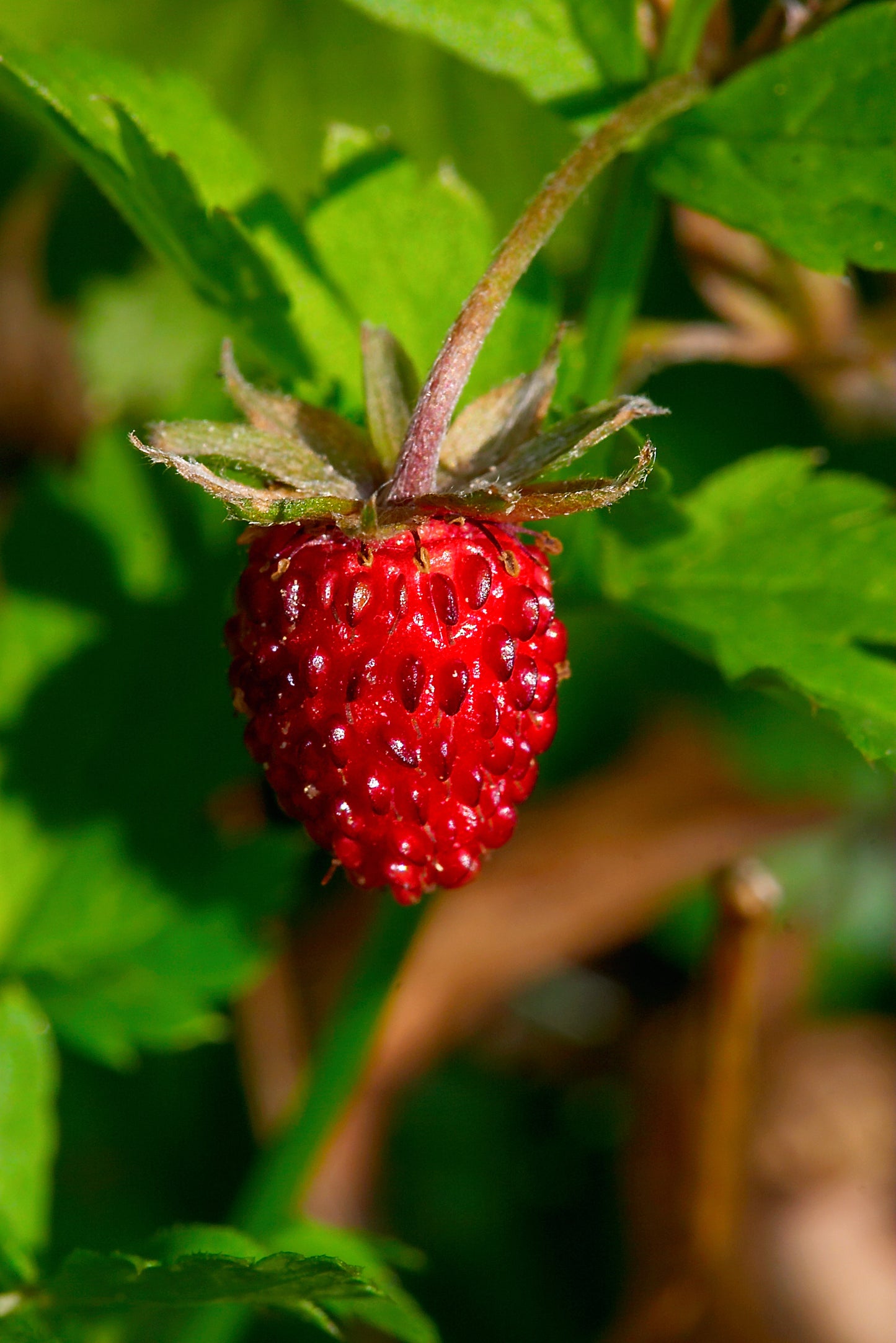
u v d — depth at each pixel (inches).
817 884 9.6
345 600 6.2
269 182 6.7
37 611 7.1
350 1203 8.6
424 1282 8.6
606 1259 8.7
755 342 7.5
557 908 9.4
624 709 9.6
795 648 6.6
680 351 7.4
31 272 8.9
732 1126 7.4
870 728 6.3
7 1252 6.7
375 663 6.2
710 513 6.8
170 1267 6.2
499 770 6.2
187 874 7.1
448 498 6.1
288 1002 8.8
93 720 7.1
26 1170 6.9
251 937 7.1
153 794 7.1
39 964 7.0
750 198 6.6
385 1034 8.9
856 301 7.5
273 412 6.3
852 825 9.6
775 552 6.7
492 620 6.2
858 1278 8.6
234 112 7.9
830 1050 9.5
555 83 6.7
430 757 6.2
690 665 9.5
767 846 9.6
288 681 6.2
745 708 9.5
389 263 6.6
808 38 6.5
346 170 6.6
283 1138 6.9
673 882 9.5
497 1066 9.5
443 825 6.2
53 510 7.1
